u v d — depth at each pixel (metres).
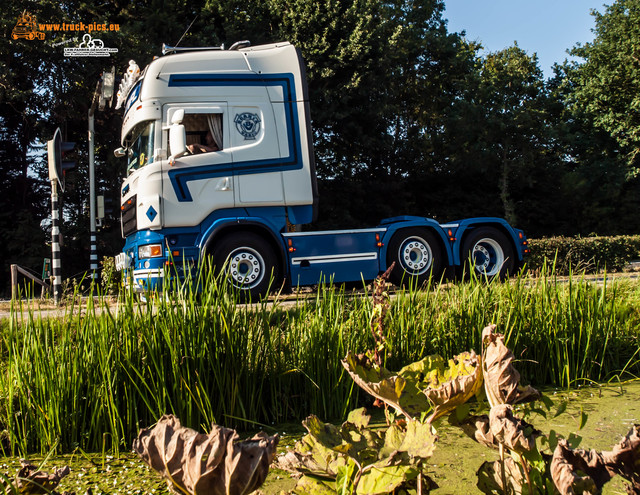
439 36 29.08
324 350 3.62
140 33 17.81
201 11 20.27
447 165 28.89
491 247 8.95
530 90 29.55
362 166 25.53
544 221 31.91
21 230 16.41
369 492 1.01
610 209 32.03
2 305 8.02
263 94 7.71
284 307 4.80
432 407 1.12
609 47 34.34
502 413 0.98
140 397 3.18
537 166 31.30
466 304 4.32
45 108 16.73
